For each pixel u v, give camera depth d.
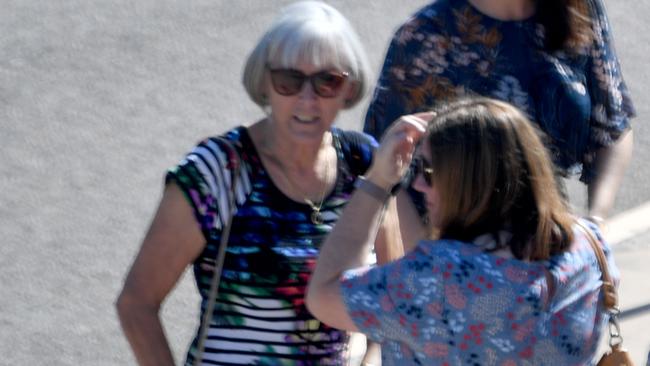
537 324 10.29
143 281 12.04
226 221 11.91
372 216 11.07
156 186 29.36
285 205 12.13
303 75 12.00
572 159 14.94
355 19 40.16
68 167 30.08
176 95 34.78
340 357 12.46
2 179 29.22
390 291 10.39
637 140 32.28
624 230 27.25
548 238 10.37
